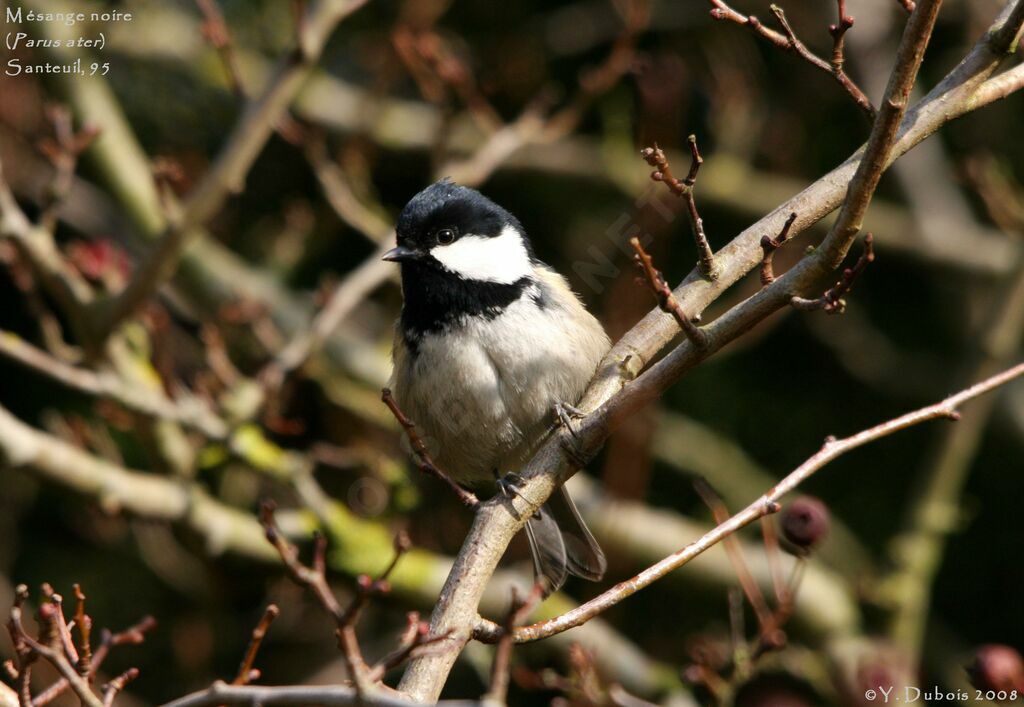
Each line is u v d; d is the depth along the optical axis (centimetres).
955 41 1316
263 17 1405
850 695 831
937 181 1300
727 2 1277
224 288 1152
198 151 1359
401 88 1432
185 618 1218
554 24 1365
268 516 408
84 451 959
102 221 1317
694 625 1211
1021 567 1301
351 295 952
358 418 1117
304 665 1243
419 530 1107
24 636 420
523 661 1046
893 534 1286
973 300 1308
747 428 1333
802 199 550
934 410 511
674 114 1095
